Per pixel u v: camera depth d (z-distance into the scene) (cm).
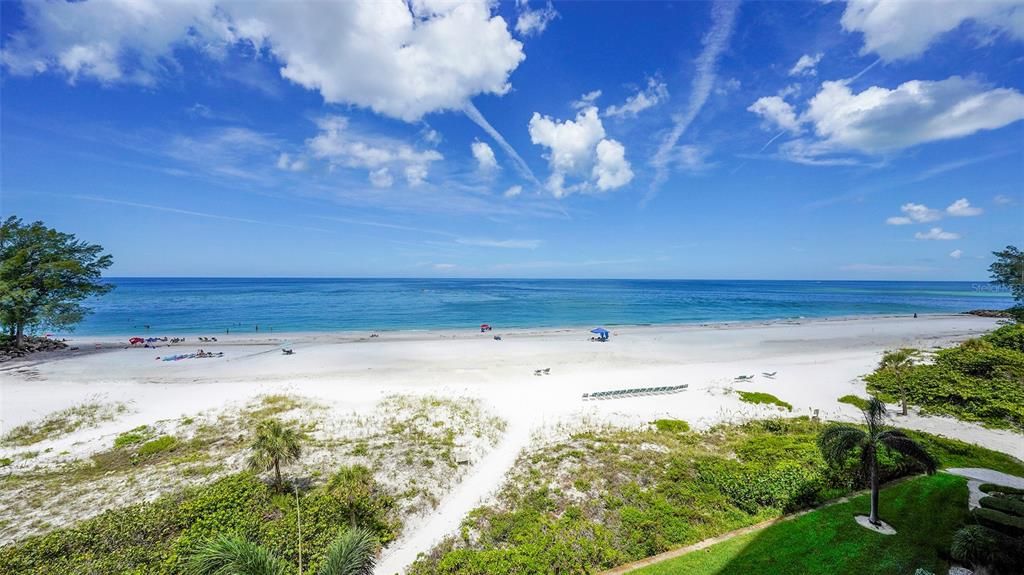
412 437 2495
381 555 1558
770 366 4347
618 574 1380
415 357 4794
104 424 2728
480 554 1463
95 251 5375
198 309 9850
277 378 3844
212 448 2384
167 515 1588
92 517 1661
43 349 4966
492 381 3809
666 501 1817
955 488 1778
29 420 2780
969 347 3838
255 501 1717
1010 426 2611
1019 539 1286
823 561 1376
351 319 8244
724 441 2509
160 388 3466
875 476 1570
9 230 4744
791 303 12375
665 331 6769
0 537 1541
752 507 1745
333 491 1788
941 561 1355
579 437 2517
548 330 6931
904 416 2864
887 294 17612
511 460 2288
